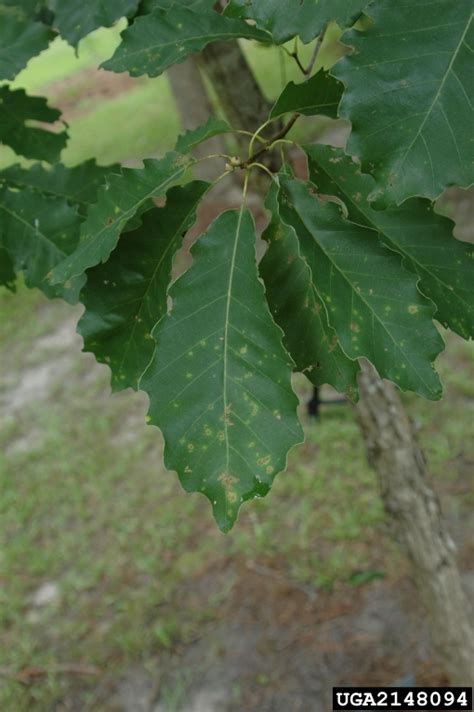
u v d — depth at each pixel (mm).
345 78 424
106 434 2301
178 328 476
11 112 691
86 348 539
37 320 2947
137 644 1709
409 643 1604
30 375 2666
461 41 419
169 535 1932
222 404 469
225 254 484
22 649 1756
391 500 1166
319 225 487
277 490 1974
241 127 798
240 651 1667
